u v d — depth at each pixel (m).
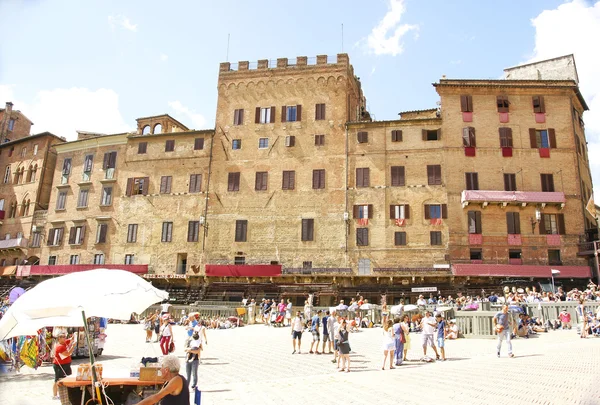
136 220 62.12
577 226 51.31
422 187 54.22
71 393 12.50
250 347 29.59
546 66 61.38
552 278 48.41
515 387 15.88
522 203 51.34
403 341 22.78
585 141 59.72
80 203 66.12
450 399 14.73
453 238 51.94
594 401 13.40
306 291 53.12
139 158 64.31
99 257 62.66
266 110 61.00
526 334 30.73
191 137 62.88
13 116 85.31
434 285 50.75
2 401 10.84
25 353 21.27
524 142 53.97
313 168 57.75
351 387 17.53
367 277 52.03
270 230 57.06
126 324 47.56
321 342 31.61
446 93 55.97
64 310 11.87
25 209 71.69
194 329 18.72
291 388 17.72
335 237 55.16
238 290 54.94
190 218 59.91
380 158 56.09
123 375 13.23
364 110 70.56
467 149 54.12
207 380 19.52
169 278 56.75
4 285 66.31
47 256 66.31
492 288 49.44
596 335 29.42
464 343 29.16
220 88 62.88
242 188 59.12
